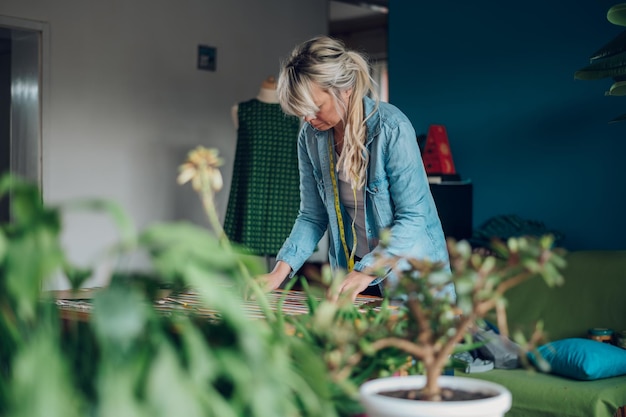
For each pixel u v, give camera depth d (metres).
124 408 0.97
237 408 1.10
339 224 2.90
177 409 1.00
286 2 7.10
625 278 3.84
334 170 2.86
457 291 1.22
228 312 1.08
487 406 1.18
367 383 1.30
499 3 5.01
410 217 2.68
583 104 4.62
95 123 6.04
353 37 9.62
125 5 6.16
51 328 1.07
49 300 1.15
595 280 3.93
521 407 3.32
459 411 1.16
